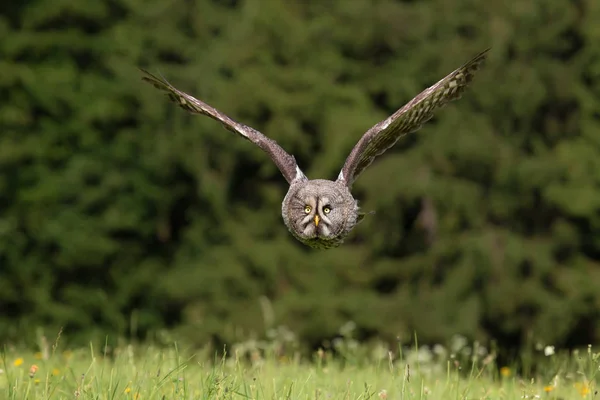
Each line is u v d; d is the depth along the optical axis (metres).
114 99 27.45
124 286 26.84
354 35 25.81
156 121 27.11
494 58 24.80
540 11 25.22
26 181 27.09
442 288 23.89
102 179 27.09
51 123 27.28
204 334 23.61
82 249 26.23
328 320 23.55
